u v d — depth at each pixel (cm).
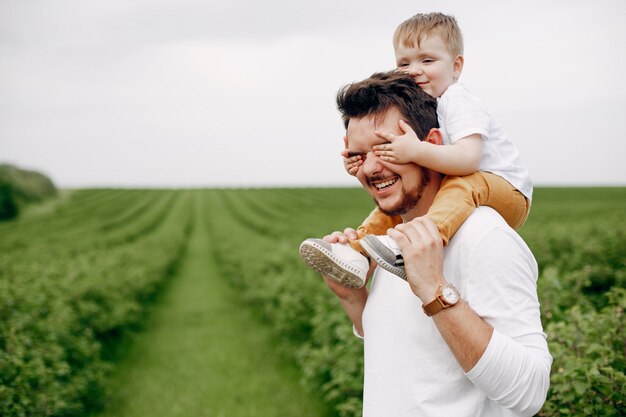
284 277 1141
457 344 148
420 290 151
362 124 176
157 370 894
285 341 934
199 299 1633
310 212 6106
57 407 573
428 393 162
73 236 3061
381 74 186
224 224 5038
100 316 1021
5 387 489
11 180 6762
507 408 154
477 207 172
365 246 170
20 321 640
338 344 669
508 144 204
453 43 264
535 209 4691
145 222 4944
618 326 349
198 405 726
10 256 1627
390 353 170
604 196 7481
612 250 1098
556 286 488
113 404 736
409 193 177
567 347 347
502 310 154
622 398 292
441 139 184
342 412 518
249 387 786
